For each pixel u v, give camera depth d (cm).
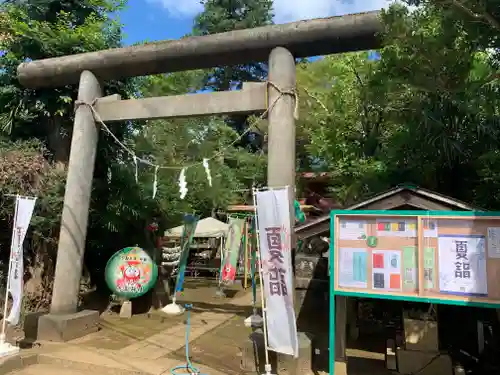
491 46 415
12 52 813
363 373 500
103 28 872
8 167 729
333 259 464
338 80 980
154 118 673
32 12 856
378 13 562
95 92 717
